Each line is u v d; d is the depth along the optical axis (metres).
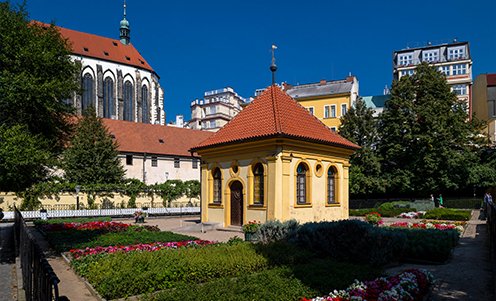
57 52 13.32
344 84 60.91
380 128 40.84
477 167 39.31
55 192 36.84
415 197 41.03
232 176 22.59
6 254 15.96
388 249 11.92
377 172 39.53
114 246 14.36
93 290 9.20
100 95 71.38
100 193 40.06
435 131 36.66
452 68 60.59
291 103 24.42
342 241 12.03
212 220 23.77
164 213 41.97
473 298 9.02
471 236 19.95
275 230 14.34
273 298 7.58
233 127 23.95
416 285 8.59
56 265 12.77
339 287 8.52
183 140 56.59
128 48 81.00
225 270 9.98
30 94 11.81
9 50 12.06
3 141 11.45
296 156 20.78
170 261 10.05
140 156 49.19
